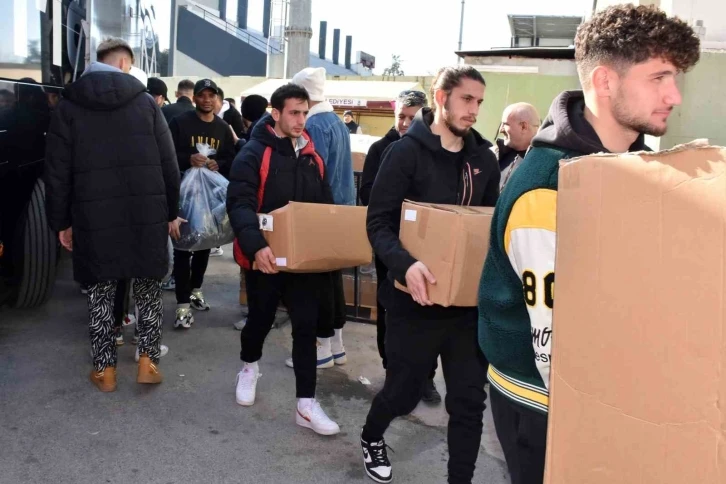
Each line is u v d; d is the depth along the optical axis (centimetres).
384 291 249
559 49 826
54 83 449
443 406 365
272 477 283
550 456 124
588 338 115
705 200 98
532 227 136
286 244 284
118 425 320
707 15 583
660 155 103
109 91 321
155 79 652
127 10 609
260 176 311
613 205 109
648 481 107
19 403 335
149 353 360
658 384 105
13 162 380
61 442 300
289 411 347
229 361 410
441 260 209
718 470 99
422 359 239
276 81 1261
